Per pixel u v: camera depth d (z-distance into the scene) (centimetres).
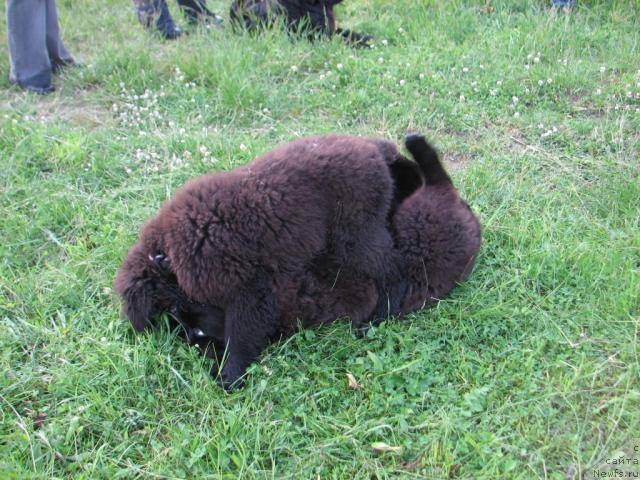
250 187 150
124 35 321
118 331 164
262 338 156
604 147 214
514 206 194
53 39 278
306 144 160
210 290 150
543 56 262
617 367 149
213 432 144
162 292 156
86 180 216
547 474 133
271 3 301
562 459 135
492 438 137
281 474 138
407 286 165
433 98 243
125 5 368
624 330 156
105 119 249
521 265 175
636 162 207
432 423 141
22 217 199
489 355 155
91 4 367
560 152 217
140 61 273
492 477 132
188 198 153
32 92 267
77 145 223
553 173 207
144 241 158
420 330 162
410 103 240
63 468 140
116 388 150
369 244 157
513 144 222
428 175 168
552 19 282
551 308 163
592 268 170
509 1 310
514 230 185
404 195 171
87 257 184
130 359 156
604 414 141
